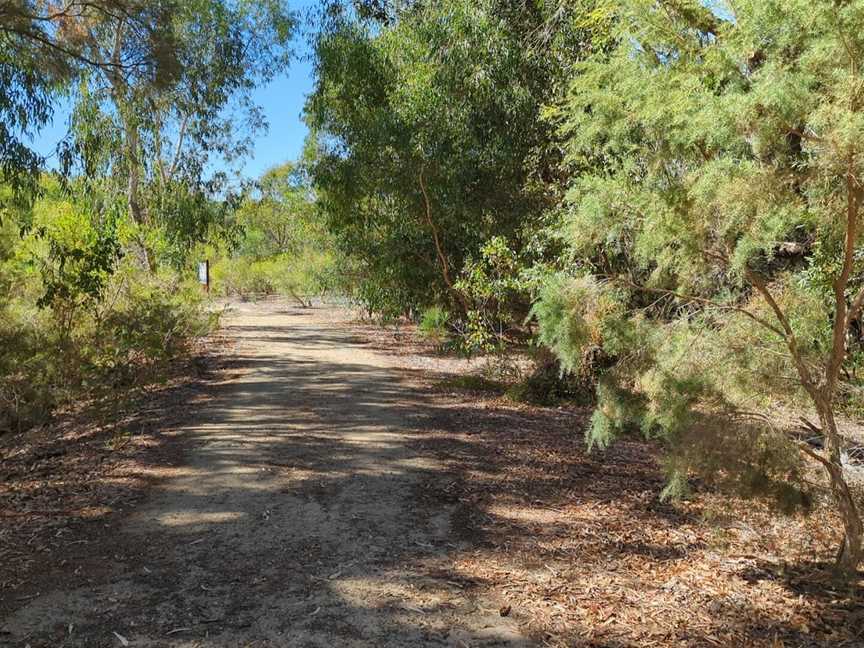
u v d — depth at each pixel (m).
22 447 6.93
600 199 3.76
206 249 22.38
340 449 6.77
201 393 9.80
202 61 16.30
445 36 12.50
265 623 3.37
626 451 6.90
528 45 11.88
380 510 5.04
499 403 9.43
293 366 12.72
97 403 8.37
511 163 12.55
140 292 11.69
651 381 3.84
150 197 18.22
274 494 5.35
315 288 26.06
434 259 13.80
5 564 4.02
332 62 13.48
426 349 15.76
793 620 3.47
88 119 14.70
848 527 3.66
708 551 4.37
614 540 4.54
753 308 3.90
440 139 12.56
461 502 5.27
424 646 3.18
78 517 4.82
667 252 3.67
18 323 8.98
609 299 4.20
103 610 3.48
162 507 5.04
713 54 3.39
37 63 9.42
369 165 13.34
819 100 3.01
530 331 12.90
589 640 3.27
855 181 3.06
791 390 3.67
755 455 3.43
